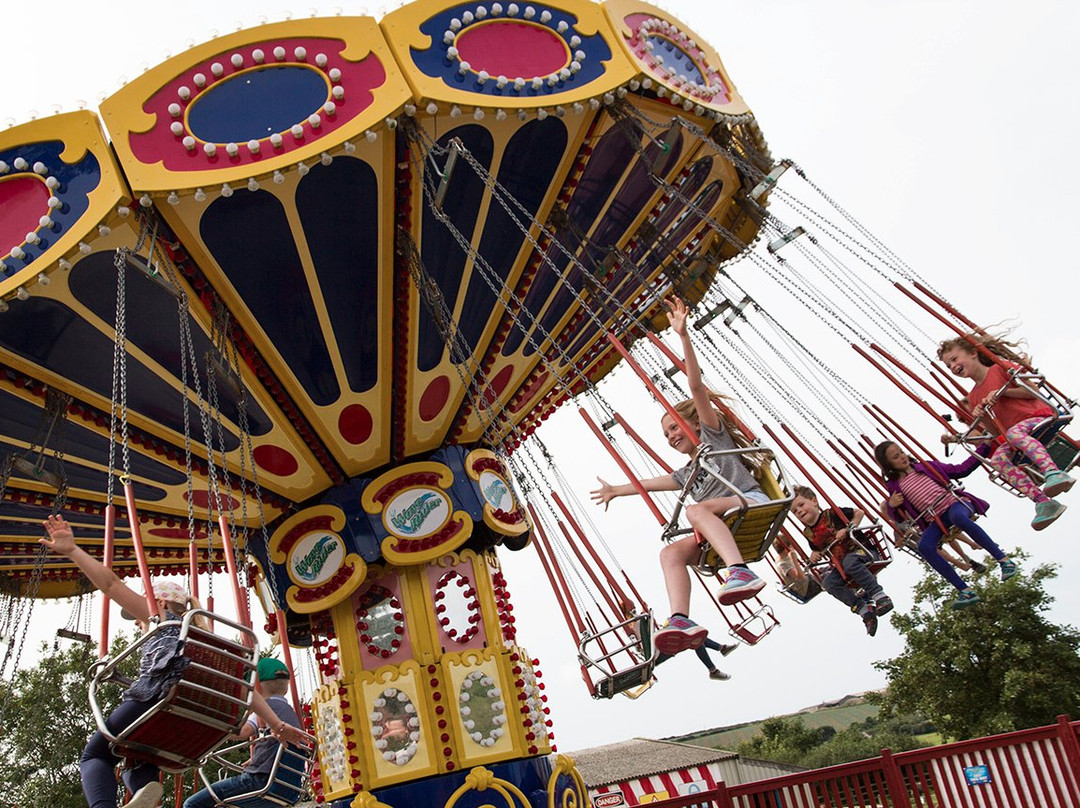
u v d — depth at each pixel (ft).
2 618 35.04
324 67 21.36
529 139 24.08
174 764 15.84
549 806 29.27
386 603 31.42
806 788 34.65
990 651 102.37
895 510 26.08
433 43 22.08
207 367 25.70
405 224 24.50
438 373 30.04
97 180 20.29
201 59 21.01
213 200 21.30
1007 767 33.40
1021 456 22.33
